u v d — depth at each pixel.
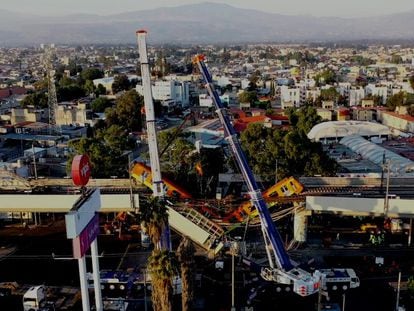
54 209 95.06
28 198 95.00
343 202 90.75
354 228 101.38
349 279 74.69
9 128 186.12
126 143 155.88
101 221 105.81
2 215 106.94
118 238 97.00
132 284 76.50
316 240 95.38
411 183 105.31
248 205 92.38
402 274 80.56
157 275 50.97
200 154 118.94
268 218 80.06
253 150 124.56
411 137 181.62
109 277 76.62
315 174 116.25
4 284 77.69
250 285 77.62
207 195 111.88
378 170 134.25
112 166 120.75
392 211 89.75
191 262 57.22
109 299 71.31
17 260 87.50
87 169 57.91
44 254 89.88
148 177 96.94
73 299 74.06
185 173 112.25
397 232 97.56
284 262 76.81
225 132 86.19
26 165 131.38
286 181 94.00
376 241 92.81
